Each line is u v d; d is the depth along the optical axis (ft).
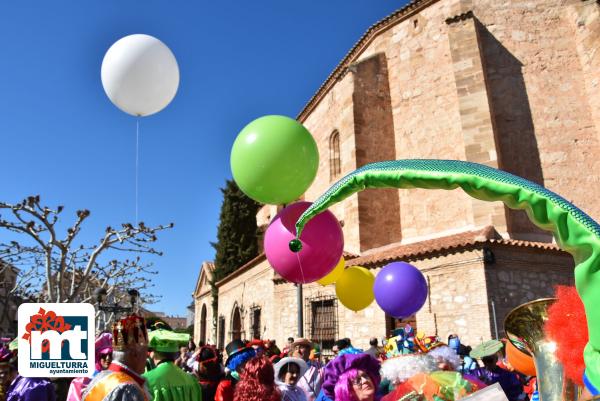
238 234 100.78
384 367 13.79
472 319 39.58
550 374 5.76
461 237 44.27
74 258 52.54
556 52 54.24
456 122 55.11
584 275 4.08
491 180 4.54
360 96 61.05
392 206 58.65
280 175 16.46
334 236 16.34
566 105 52.49
